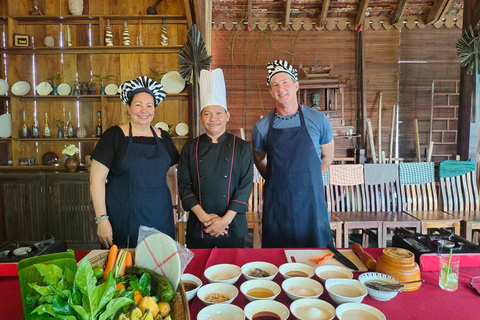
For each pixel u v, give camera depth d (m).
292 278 1.12
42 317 0.69
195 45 3.52
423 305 1.00
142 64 4.11
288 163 1.90
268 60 4.60
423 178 3.45
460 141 3.69
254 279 1.12
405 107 4.64
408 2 4.30
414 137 4.66
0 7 4.04
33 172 3.58
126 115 4.12
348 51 4.57
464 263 1.23
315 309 0.92
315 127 1.95
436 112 4.66
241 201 1.74
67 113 4.12
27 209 3.58
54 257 0.83
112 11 4.08
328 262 1.31
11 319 0.93
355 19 4.49
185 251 1.04
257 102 4.64
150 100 1.69
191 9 3.90
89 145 4.16
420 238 1.36
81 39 4.08
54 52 4.05
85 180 3.56
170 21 4.04
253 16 4.50
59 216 3.58
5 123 4.06
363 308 0.94
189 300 1.03
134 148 1.66
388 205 3.45
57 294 0.69
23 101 4.09
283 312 0.93
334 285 1.08
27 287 0.76
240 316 0.89
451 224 3.06
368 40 4.57
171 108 4.16
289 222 1.91
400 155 4.68
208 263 1.31
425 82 4.62
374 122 4.65
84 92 3.96
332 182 3.40
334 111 4.34
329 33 4.56
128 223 1.65
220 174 1.75
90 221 3.58
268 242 1.97
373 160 4.12
